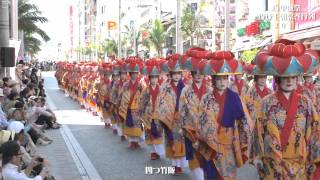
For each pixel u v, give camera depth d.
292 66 6.38
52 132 18.94
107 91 18.86
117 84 16.94
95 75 26.06
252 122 8.10
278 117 6.59
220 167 8.10
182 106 9.05
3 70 24.44
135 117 14.52
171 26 66.38
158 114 11.00
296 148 6.60
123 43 84.69
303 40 28.98
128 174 11.37
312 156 6.64
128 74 15.36
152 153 12.98
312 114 6.59
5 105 14.88
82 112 26.66
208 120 8.10
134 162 12.73
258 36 38.56
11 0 37.91
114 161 12.98
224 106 8.05
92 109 25.17
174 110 10.87
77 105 31.06
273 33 35.16
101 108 20.92
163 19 76.50
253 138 6.86
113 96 17.02
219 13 50.00
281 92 6.63
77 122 22.11
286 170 6.62
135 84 14.64
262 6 39.59
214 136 8.07
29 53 83.38
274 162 6.61
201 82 9.09
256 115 6.81
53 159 13.41
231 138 8.07
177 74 10.91
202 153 8.29
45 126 19.70
